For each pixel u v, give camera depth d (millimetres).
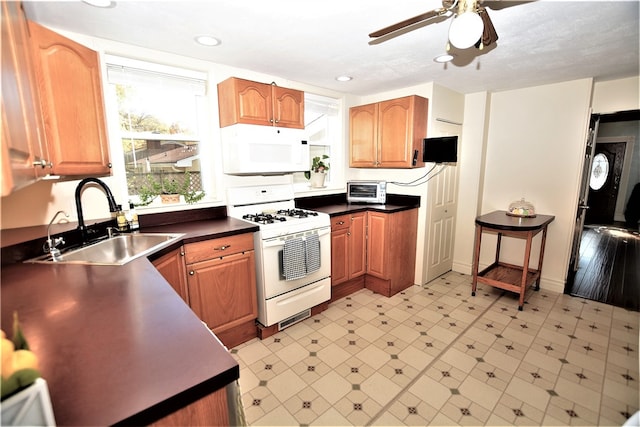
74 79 1571
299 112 2729
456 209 3830
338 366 2082
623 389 1837
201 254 2053
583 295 3166
